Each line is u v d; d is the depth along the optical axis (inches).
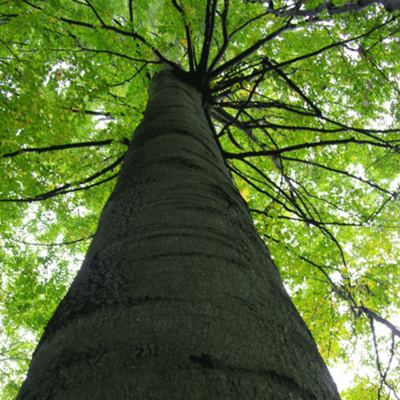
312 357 24.8
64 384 16.9
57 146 127.3
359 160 250.5
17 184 122.3
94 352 18.4
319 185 263.7
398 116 207.9
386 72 196.9
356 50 174.7
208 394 15.9
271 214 148.3
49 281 234.8
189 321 20.7
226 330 20.8
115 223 38.2
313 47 193.6
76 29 122.0
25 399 17.1
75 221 243.8
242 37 186.7
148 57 124.5
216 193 47.5
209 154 68.2
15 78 103.8
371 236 246.8
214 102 154.1
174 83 129.7
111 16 122.2
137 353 17.9
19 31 108.9
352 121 212.5
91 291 25.0
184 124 77.9
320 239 208.5
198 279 25.6
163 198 41.8
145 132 74.0
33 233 248.1
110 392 15.8
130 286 24.2
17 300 209.9
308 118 195.8
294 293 213.5
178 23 127.3
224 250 32.3
